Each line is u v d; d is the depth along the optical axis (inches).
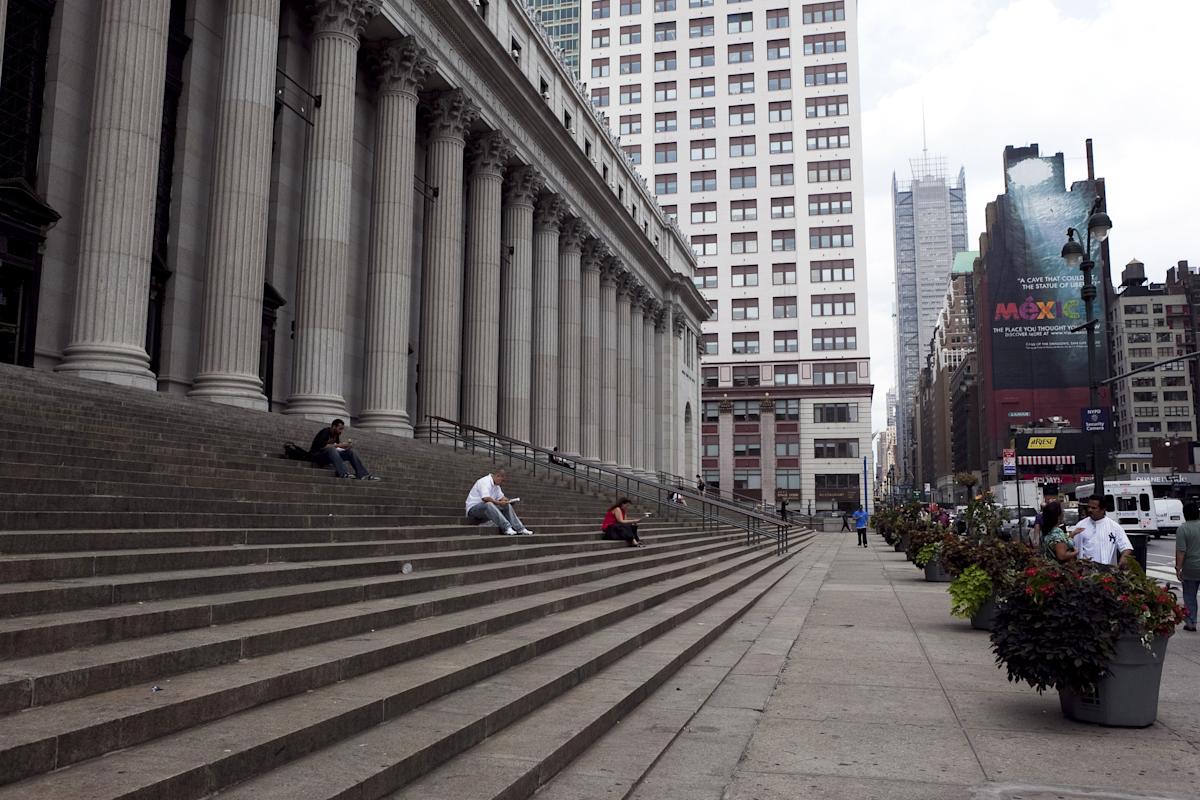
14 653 180.9
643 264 1964.8
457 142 1079.6
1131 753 239.9
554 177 1409.9
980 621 479.8
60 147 641.0
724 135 3503.9
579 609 409.1
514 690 247.9
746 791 205.8
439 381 1027.9
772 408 3326.8
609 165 1831.9
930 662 381.7
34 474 312.8
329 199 817.5
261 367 821.2
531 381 1381.6
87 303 574.6
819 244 3395.7
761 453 3324.3
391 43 948.0
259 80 718.5
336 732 187.3
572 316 1501.0
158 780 139.9
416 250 1108.5
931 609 587.5
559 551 561.9
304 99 878.4
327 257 809.5
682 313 2268.7
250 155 705.6
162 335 721.0
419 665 253.0
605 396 1680.6
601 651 322.3
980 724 272.4
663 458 2128.4
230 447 503.2
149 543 291.3
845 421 3307.1
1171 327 5201.8
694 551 807.7
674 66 3572.8
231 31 718.5
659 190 3531.0
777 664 374.0
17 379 457.4
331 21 845.2
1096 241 771.4
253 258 701.9
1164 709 297.3
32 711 161.3
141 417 487.8
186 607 229.9
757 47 3513.8
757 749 242.4
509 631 330.0
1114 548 440.1
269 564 318.3
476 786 177.8
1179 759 234.4
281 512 404.2
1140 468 4345.5
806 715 283.1
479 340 1157.7
